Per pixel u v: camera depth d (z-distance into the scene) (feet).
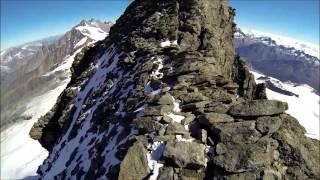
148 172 53.31
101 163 64.49
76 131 90.22
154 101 62.80
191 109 59.72
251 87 95.25
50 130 116.06
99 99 90.12
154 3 109.60
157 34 90.53
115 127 69.51
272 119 54.24
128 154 54.60
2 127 467.11
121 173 53.83
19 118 458.91
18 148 355.56
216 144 53.52
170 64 73.67
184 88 64.13
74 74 130.93
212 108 58.23
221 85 65.00
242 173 50.11
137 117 62.54
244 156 50.75
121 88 81.56
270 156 51.44
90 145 77.46
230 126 54.03
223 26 107.55
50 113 117.60
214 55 82.02
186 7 95.91
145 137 57.52
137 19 108.99
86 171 70.79
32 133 116.98
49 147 116.06
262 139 52.16
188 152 52.60
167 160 53.36
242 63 101.86
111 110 77.82
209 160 52.54
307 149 52.90
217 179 50.52
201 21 92.63
